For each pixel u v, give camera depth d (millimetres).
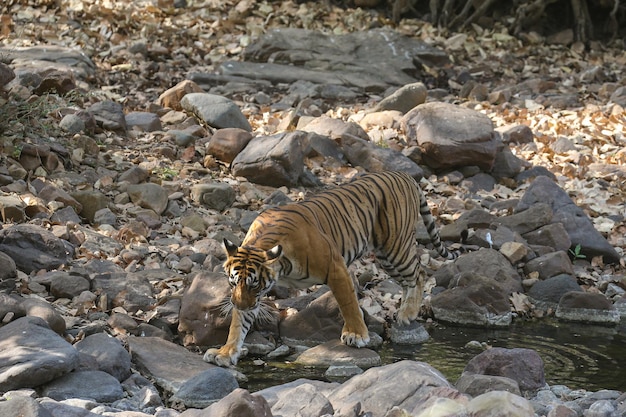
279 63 21266
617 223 13945
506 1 25781
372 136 16141
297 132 14633
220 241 11914
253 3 23969
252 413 6707
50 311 9141
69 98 15625
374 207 9992
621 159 16078
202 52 21422
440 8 25203
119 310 10047
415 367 7555
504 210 13953
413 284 10539
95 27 21344
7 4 21719
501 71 22234
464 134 15086
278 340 10227
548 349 10203
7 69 13867
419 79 21484
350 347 9609
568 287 11711
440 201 14344
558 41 24422
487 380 7910
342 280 9406
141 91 18547
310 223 9250
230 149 14633
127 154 14391
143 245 11602
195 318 9852
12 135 13305
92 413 7105
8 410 6535
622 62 23391
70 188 12789
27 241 10641
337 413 7148
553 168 15703
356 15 24516
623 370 9508
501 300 11148
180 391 8312
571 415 7164
